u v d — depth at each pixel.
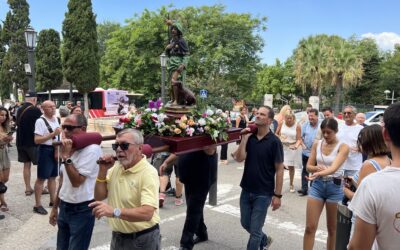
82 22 25.31
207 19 29.03
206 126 3.71
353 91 46.16
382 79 43.75
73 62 25.48
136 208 2.57
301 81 36.19
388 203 1.72
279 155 4.02
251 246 3.95
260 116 4.04
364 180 1.84
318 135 7.25
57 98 32.47
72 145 3.10
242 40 29.09
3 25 35.47
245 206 4.15
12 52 35.12
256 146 4.09
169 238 5.17
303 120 8.06
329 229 4.16
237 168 10.67
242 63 30.20
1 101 36.84
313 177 4.11
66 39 25.62
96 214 2.45
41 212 5.96
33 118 6.88
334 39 35.91
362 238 1.80
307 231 4.16
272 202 4.14
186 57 4.20
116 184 2.81
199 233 5.02
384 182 1.75
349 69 34.19
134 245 2.82
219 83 26.95
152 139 3.58
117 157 2.74
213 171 4.54
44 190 7.21
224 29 29.30
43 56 31.17
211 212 6.42
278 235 5.40
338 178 4.03
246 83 31.22
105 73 33.41
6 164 6.19
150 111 3.68
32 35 11.80
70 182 3.44
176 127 3.53
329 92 46.81
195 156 4.43
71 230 3.50
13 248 4.68
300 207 6.85
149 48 29.28
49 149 5.96
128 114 3.77
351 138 5.98
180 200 6.74
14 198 6.86
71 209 3.48
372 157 3.15
